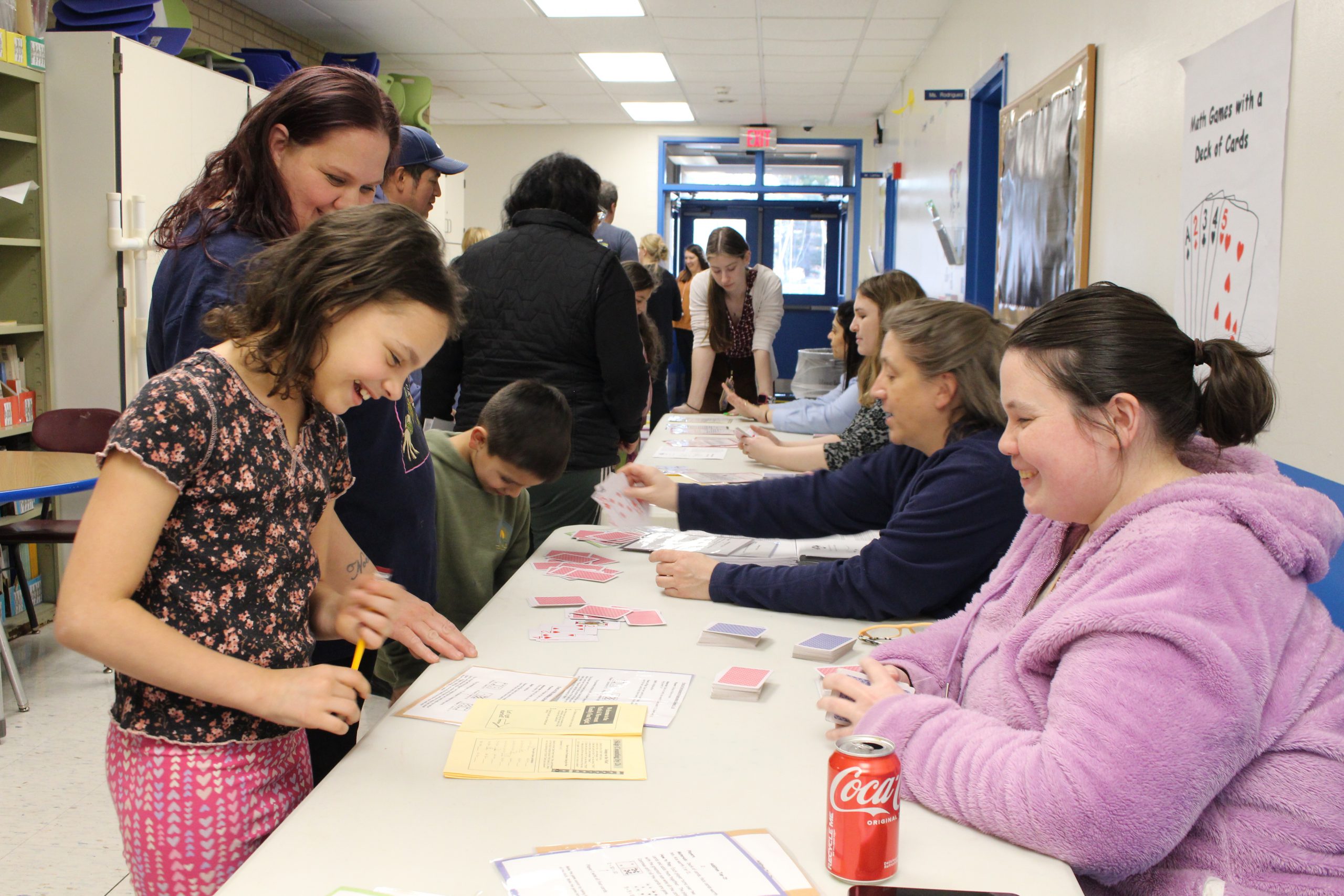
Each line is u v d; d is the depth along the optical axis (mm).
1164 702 884
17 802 2570
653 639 1537
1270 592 951
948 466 1613
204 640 1046
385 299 999
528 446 1945
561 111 9820
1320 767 933
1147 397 1029
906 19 6336
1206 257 2439
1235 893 940
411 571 1698
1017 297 4309
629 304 2701
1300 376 1988
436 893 834
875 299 2920
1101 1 3264
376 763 1092
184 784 1049
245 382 1061
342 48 7371
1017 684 1086
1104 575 997
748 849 907
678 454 3438
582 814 981
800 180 11000
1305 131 1976
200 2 5805
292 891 837
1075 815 887
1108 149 3217
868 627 1616
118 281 4219
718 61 7578
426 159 2643
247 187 1371
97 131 4168
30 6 4078
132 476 964
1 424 3977
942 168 6285
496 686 1318
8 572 4055
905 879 879
